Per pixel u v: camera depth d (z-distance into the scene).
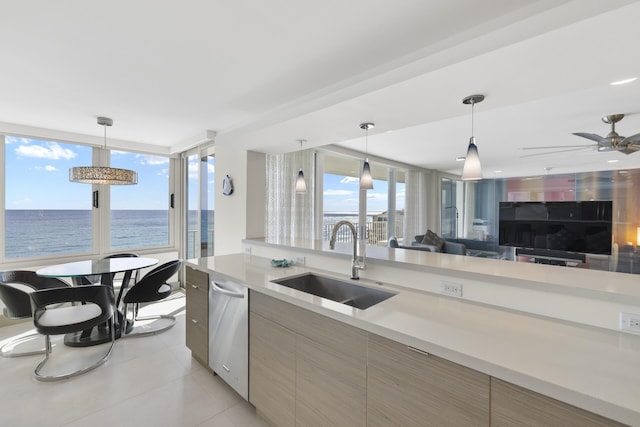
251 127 2.68
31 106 2.78
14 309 2.54
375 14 1.40
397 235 6.36
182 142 4.29
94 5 1.35
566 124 3.30
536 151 4.68
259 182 3.47
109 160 4.27
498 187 7.80
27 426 1.78
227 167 3.69
